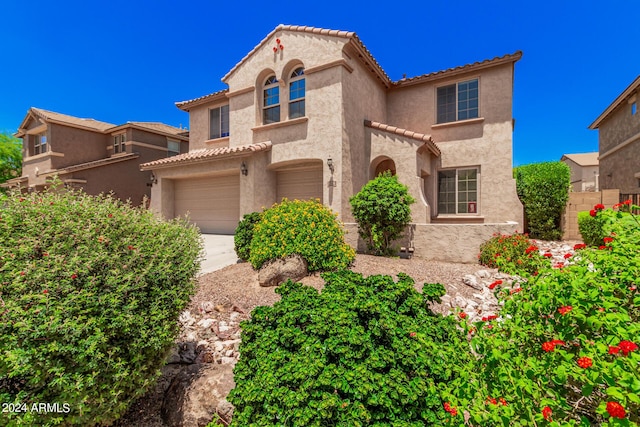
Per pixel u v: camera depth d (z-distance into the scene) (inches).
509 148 507.5
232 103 602.2
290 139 518.9
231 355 182.1
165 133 983.6
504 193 508.4
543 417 67.7
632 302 95.8
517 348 91.8
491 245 350.3
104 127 997.8
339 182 462.9
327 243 303.3
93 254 116.3
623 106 717.9
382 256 388.5
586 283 91.2
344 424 85.7
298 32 515.5
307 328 111.1
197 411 129.4
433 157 562.3
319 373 96.7
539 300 91.4
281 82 534.0
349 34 458.3
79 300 106.4
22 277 99.7
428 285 147.8
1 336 93.2
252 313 132.3
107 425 122.0
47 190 148.5
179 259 146.7
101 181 831.1
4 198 122.8
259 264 306.5
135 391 124.5
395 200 387.2
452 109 560.4
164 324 129.4
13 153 1202.6
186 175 610.2
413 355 103.6
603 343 78.9
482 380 87.7
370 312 121.0
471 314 231.5
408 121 594.6
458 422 83.7
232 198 590.6
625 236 117.9
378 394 91.8
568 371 73.2
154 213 174.9
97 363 107.5
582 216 435.8
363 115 532.7
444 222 549.0
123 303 118.7
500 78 514.0
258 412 99.6
